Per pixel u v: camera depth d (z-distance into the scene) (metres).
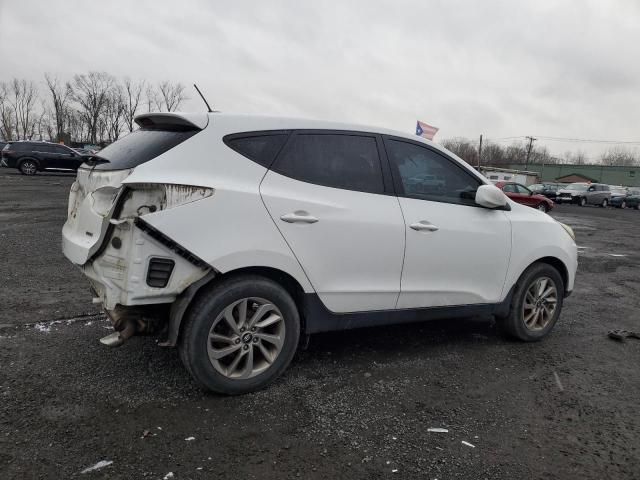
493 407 3.12
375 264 3.40
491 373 3.65
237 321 2.99
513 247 4.10
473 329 4.69
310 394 3.14
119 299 2.75
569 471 2.48
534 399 3.27
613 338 4.62
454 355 3.97
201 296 2.88
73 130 78.88
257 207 2.93
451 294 3.82
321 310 3.28
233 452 2.48
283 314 3.11
